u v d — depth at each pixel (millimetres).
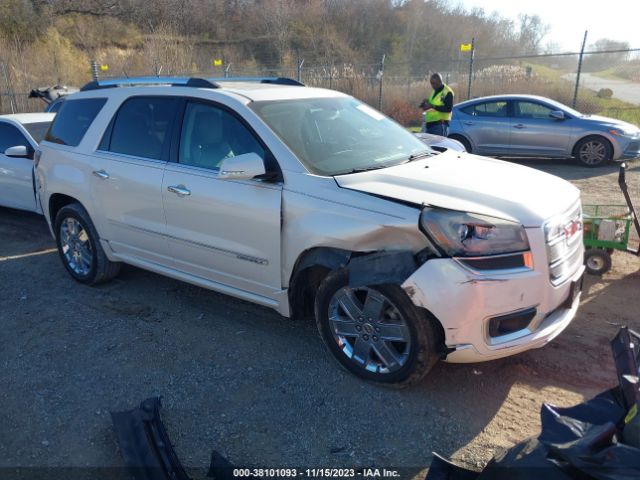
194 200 4238
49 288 5473
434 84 10086
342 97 4910
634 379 2566
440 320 3193
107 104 5062
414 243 3316
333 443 3146
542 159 12766
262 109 4172
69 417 3434
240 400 3543
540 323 3400
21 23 32969
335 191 3604
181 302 5023
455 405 3438
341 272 3572
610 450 2131
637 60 27344
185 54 30406
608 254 5227
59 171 5316
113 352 4164
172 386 3711
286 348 4148
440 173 3818
